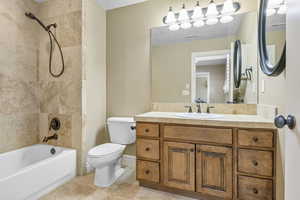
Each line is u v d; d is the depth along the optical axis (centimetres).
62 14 226
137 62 243
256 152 141
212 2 200
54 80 232
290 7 76
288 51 78
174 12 223
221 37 207
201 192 159
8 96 204
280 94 128
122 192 180
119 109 254
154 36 234
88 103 227
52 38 232
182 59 223
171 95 229
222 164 152
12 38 207
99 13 246
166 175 172
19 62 216
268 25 149
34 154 225
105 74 259
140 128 184
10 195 140
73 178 210
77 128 218
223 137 151
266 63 150
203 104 216
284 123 76
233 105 203
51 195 174
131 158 245
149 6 236
